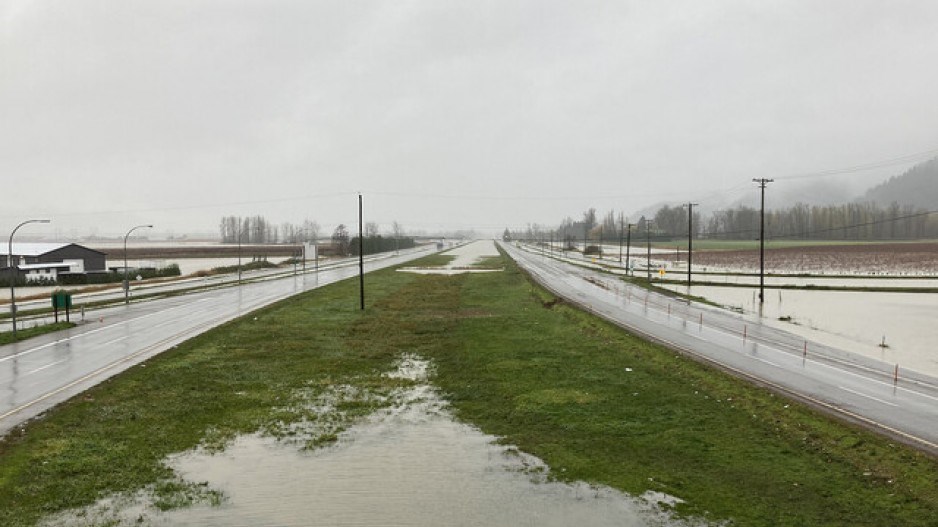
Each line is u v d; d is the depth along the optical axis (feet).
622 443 77.05
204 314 188.44
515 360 123.13
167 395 97.91
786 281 301.02
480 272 366.43
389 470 69.56
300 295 238.68
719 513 58.03
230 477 67.56
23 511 58.65
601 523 56.34
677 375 109.19
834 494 61.16
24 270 311.68
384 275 345.51
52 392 95.86
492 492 63.57
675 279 315.17
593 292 255.29
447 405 94.99
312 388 104.58
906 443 71.26
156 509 59.67
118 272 342.85
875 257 451.12
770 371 109.70
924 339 146.72
